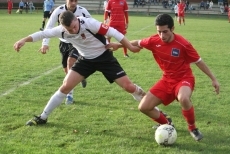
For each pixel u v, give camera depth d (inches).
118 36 335.3
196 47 977.5
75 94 475.5
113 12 745.0
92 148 301.4
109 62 351.6
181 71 322.0
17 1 3100.4
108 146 306.8
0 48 876.6
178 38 317.4
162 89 325.7
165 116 356.2
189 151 299.4
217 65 701.9
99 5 2810.0
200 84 544.1
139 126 358.0
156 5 2965.1
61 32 340.2
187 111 314.8
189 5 2965.1
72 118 378.0
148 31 1419.8
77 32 330.3
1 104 423.8
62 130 342.6
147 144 312.8
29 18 2043.6
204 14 2800.2
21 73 597.3
